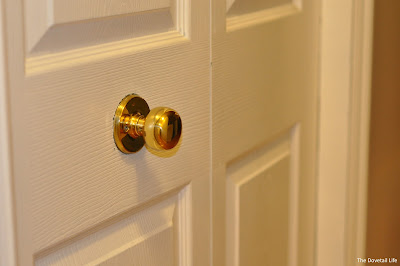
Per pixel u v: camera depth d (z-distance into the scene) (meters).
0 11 0.52
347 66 1.15
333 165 1.21
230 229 0.95
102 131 0.64
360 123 1.19
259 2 0.94
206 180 0.84
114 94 0.65
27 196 0.57
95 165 0.64
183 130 0.77
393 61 1.36
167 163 0.75
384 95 1.34
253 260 1.02
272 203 1.07
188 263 0.83
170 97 0.74
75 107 0.61
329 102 1.18
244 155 0.97
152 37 0.71
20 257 0.57
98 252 0.68
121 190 0.68
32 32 0.56
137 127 0.67
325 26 1.15
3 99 0.53
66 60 0.60
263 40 0.95
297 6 1.07
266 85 0.98
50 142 0.59
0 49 0.52
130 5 0.66
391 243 1.50
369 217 1.35
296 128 1.13
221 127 0.86
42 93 0.57
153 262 0.76
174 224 0.80
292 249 1.17
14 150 0.55
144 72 0.69
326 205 1.23
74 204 0.62
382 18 1.27
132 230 0.73
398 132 1.45
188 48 0.76
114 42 0.66
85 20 0.61
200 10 0.78
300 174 1.16
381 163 1.38
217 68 0.83
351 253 1.25
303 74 1.11
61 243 0.63
